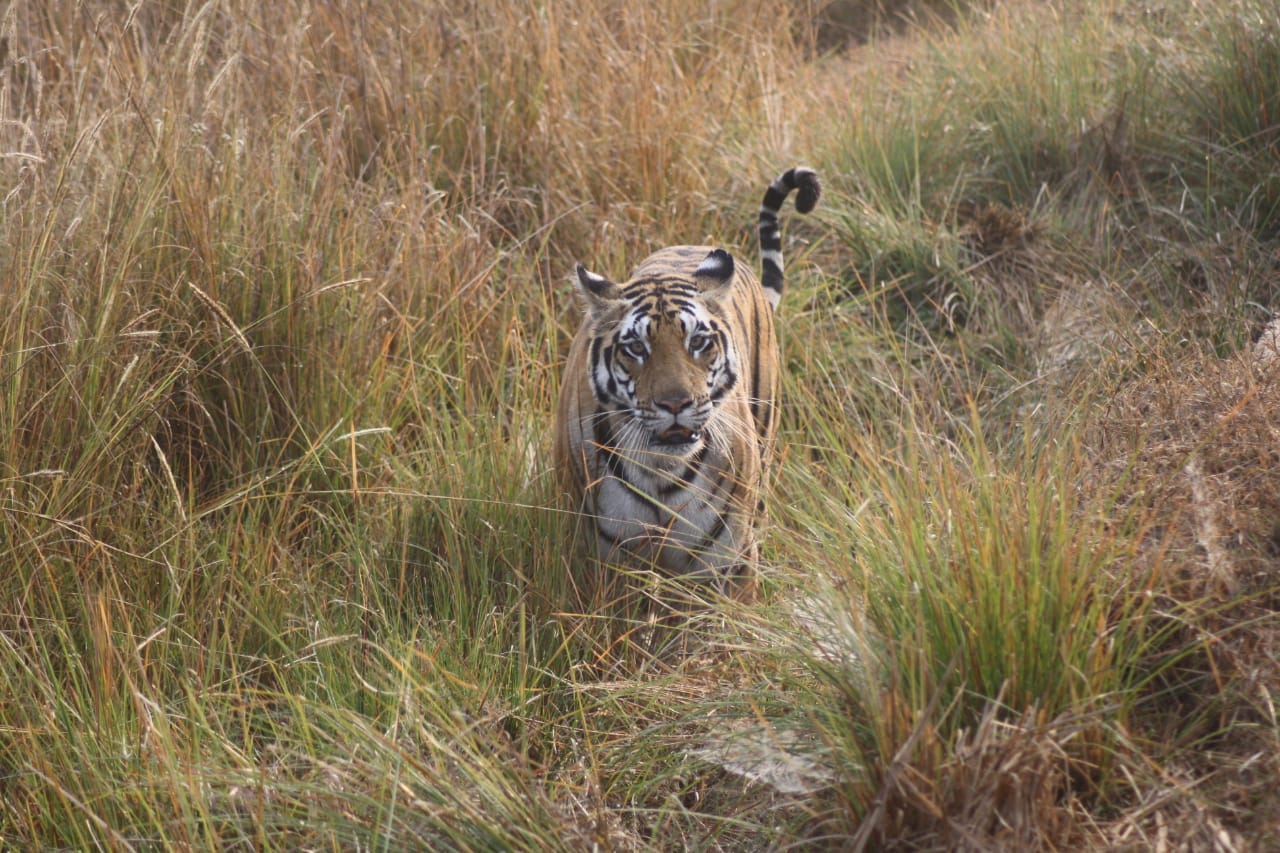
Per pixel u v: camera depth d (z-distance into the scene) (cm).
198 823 588
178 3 1202
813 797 566
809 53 1747
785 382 977
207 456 837
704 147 1267
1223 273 1023
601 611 751
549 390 930
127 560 729
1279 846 486
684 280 767
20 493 714
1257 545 611
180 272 854
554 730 682
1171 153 1195
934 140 1278
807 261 1154
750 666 672
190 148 892
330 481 836
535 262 1070
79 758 621
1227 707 559
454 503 801
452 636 720
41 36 1080
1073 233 1143
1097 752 545
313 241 912
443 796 571
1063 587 558
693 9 1541
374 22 1256
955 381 1010
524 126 1230
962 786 512
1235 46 1177
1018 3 1483
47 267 771
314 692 678
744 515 773
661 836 623
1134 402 751
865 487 672
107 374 766
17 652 658
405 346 949
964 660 561
